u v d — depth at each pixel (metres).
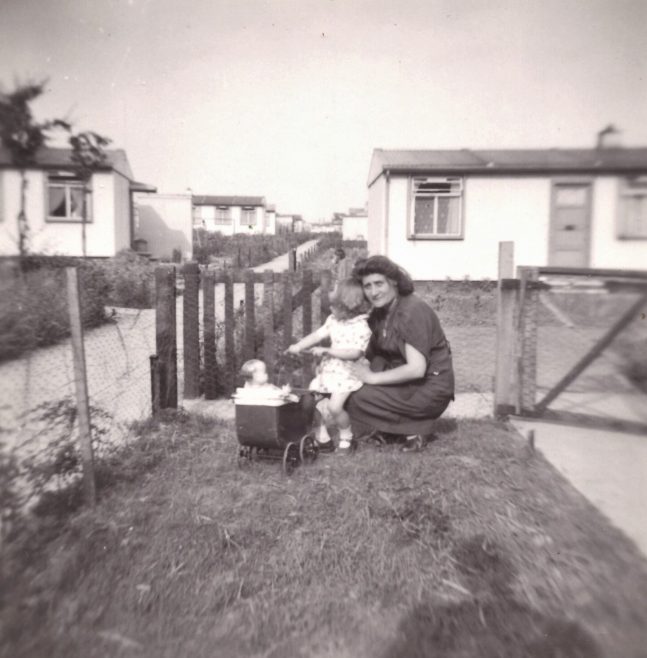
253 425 3.67
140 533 2.99
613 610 2.40
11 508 2.91
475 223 15.18
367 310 4.12
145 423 4.70
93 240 17.92
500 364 5.01
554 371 6.03
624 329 3.94
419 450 4.09
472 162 14.74
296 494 3.42
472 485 3.46
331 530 3.00
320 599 2.54
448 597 2.53
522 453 3.98
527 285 4.88
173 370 5.11
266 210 42.53
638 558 2.69
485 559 2.75
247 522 3.08
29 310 3.54
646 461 3.61
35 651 2.26
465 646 2.27
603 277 4.02
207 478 3.69
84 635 2.35
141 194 24.97
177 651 2.28
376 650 2.27
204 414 5.16
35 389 4.67
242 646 2.30
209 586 2.62
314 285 6.29
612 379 4.58
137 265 15.33
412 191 15.30
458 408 5.52
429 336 4.00
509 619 2.39
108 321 11.02
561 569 2.66
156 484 3.60
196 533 2.98
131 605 2.51
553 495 3.31
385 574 2.68
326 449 4.21
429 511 3.15
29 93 3.06
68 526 3.03
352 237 31.98
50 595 2.53
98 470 3.65
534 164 13.87
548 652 2.22
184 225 25.38
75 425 4.01
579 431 4.52
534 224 14.37
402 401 4.02
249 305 6.04
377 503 3.25
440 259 15.46
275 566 2.75
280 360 6.17
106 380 6.39
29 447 3.71
